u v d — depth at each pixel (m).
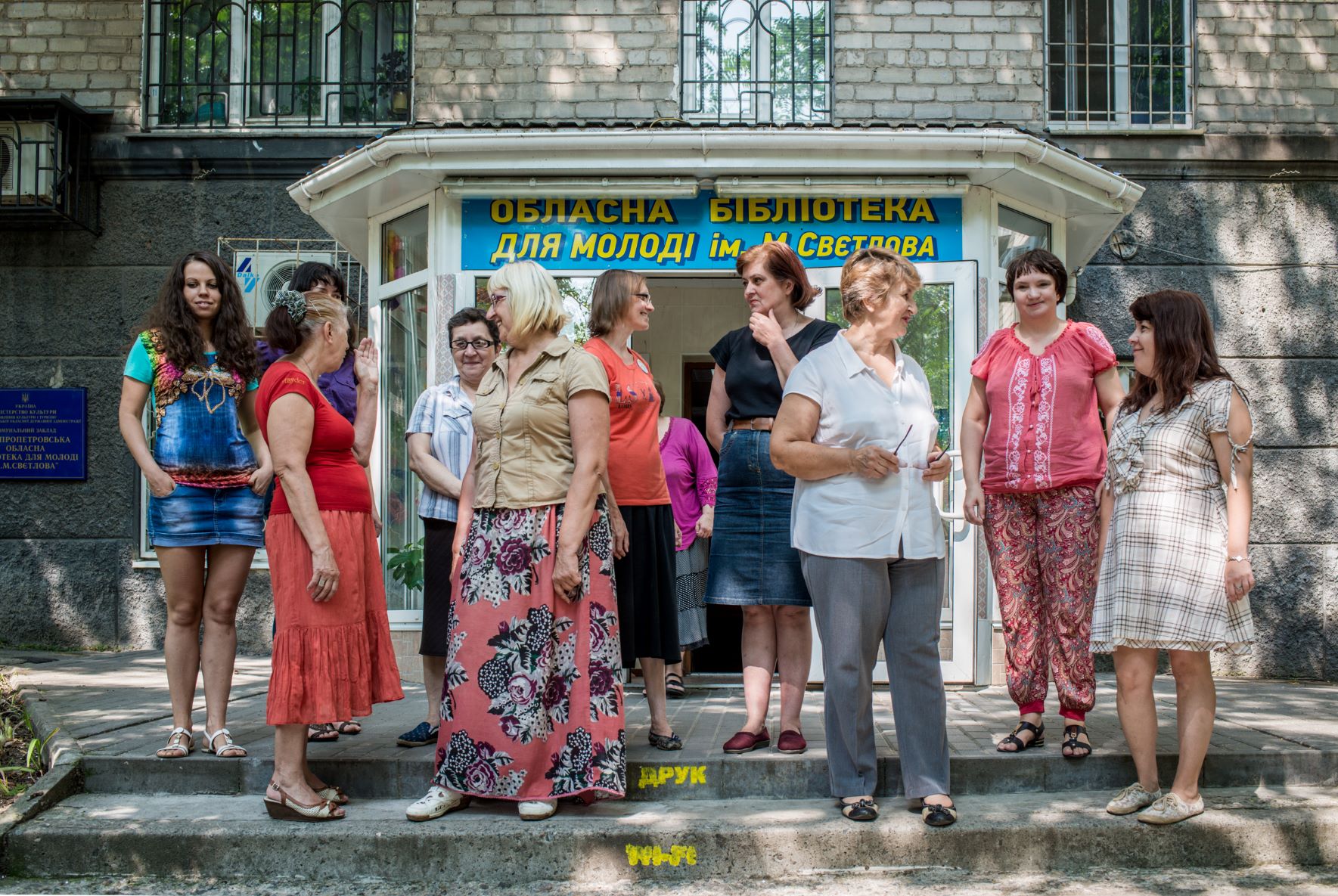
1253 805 4.09
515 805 4.11
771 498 4.39
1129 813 4.00
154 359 4.44
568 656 3.98
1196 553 3.91
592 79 8.15
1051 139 7.22
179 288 4.47
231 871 3.84
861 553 3.90
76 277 8.29
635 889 3.72
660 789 4.23
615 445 4.46
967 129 5.98
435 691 4.69
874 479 3.93
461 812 4.05
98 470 8.19
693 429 6.07
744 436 4.48
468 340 4.93
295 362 4.07
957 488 6.12
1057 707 5.45
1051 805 4.13
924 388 4.09
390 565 6.64
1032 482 4.47
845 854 3.84
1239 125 8.21
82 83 8.36
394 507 6.71
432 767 4.30
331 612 3.96
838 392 3.98
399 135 6.00
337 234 7.36
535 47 8.16
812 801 4.19
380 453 6.79
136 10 8.40
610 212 6.32
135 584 8.12
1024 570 4.55
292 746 3.98
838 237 6.32
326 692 3.91
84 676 6.70
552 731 3.97
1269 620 7.98
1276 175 8.19
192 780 4.32
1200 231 8.18
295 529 3.96
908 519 3.93
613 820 3.94
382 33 8.53
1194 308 4.02
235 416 4.48
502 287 4.09
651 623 4.41
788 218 6.32
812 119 8.24
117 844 3.86
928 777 3.96
